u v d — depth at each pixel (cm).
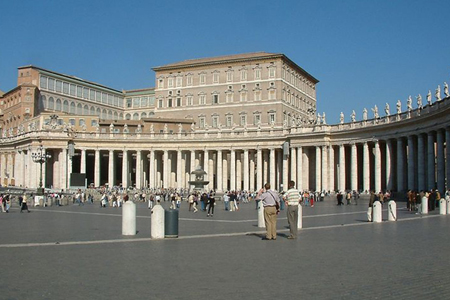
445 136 6744
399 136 7512
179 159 10562
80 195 6800
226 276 1488
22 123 13088
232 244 2188
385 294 1268
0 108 15262
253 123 12838
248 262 1722
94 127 12206
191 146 10494
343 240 2308
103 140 10569
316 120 9938
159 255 1877
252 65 12938
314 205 6419
